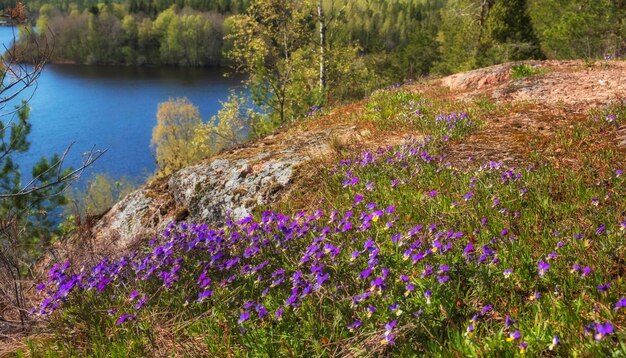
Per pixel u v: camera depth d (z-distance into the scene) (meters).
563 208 4.58
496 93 10.39
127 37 161.38
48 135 89.19
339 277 3.81
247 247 4.66
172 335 3.93
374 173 6.30
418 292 3.53
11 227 6.61
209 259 4.67
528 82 10.75
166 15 163.62
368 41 87.94
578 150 6.04
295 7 24.62
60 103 110.44
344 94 26.91
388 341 3.04
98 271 4.91
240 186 7.27
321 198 6.21
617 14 26.14
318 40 25.73
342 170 6.65
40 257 7.48
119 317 4.22
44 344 4.26
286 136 9.63
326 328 3.48
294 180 6.96
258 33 24.67
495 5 30.23
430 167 6.02
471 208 4.80
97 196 36.28
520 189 4.92
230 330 3.73
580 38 27.73
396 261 3.91
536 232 4.16
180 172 8.12
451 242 4.00
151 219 7.61
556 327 3.01
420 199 5.29
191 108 58.69
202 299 3.97
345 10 25.77
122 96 117.06
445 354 2.99
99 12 169.12
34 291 5.94
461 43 33.03
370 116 9.71
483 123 7.93
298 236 4.53
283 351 3.37
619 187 4.70
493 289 3.52
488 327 3.27
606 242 3.80
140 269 4.71
